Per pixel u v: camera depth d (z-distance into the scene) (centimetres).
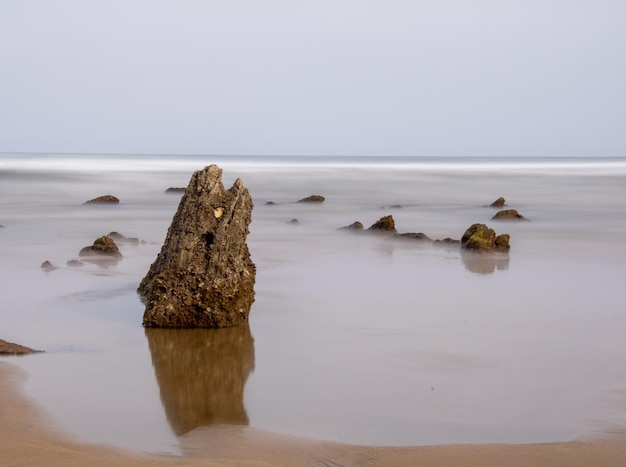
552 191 6731
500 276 2170
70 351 1312
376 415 1030
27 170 9706
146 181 7638
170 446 910
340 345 1387
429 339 1436
